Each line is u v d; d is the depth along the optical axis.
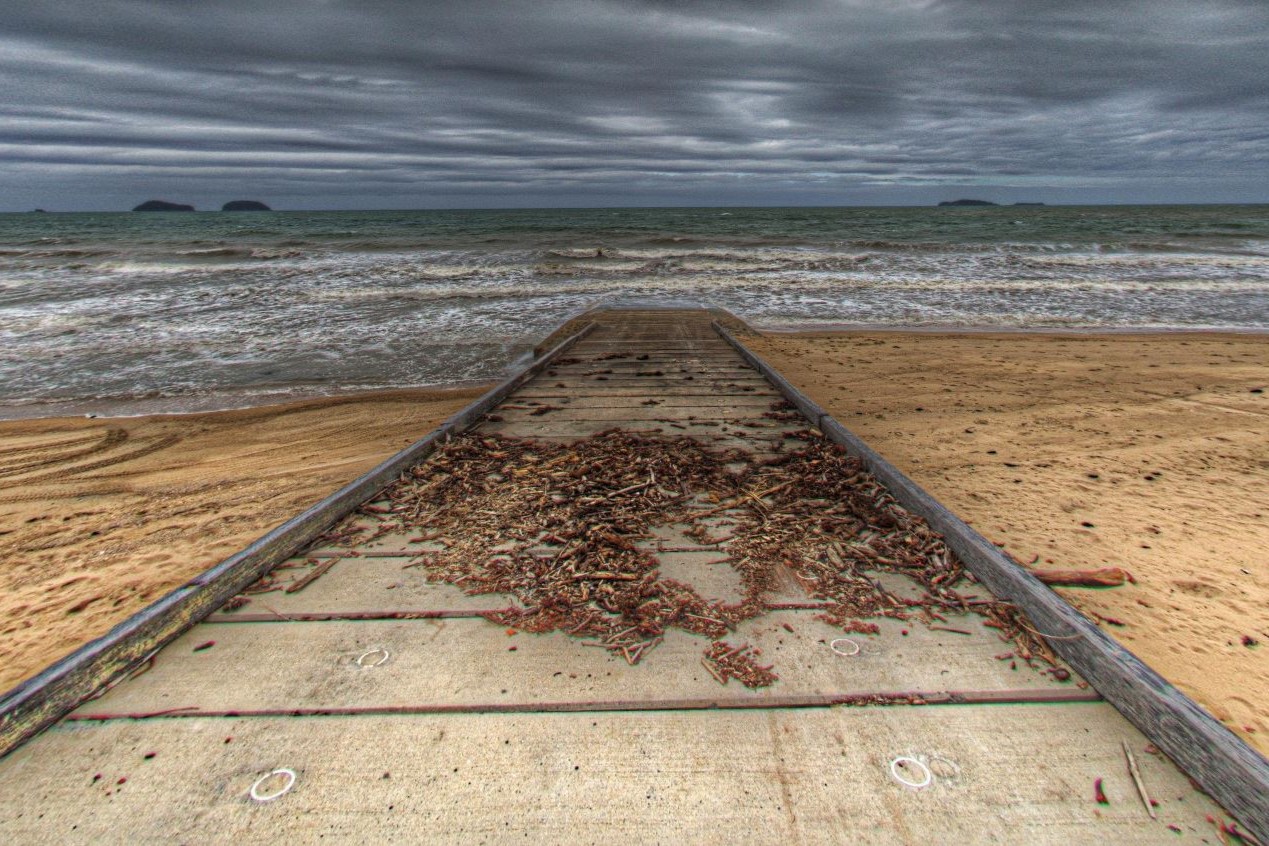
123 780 1.30
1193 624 2.57
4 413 6.50
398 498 2.78
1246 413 5.70
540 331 10.47
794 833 1.19
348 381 7.75
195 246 29.17
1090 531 3.41
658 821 1.21
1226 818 1.18
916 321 11.45
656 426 3.85
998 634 1.78
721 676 1.60
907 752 1.36
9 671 2.54
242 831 1.19
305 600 1.97
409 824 1.20
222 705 1.51
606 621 1.86
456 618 1.87
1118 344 9.23
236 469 4.94
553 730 1.42
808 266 19.64
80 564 3.46
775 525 2.48
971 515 3.64
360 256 23.75
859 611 1.90
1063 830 1.18
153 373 8.07
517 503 2.71
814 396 6.53
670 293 14.41
